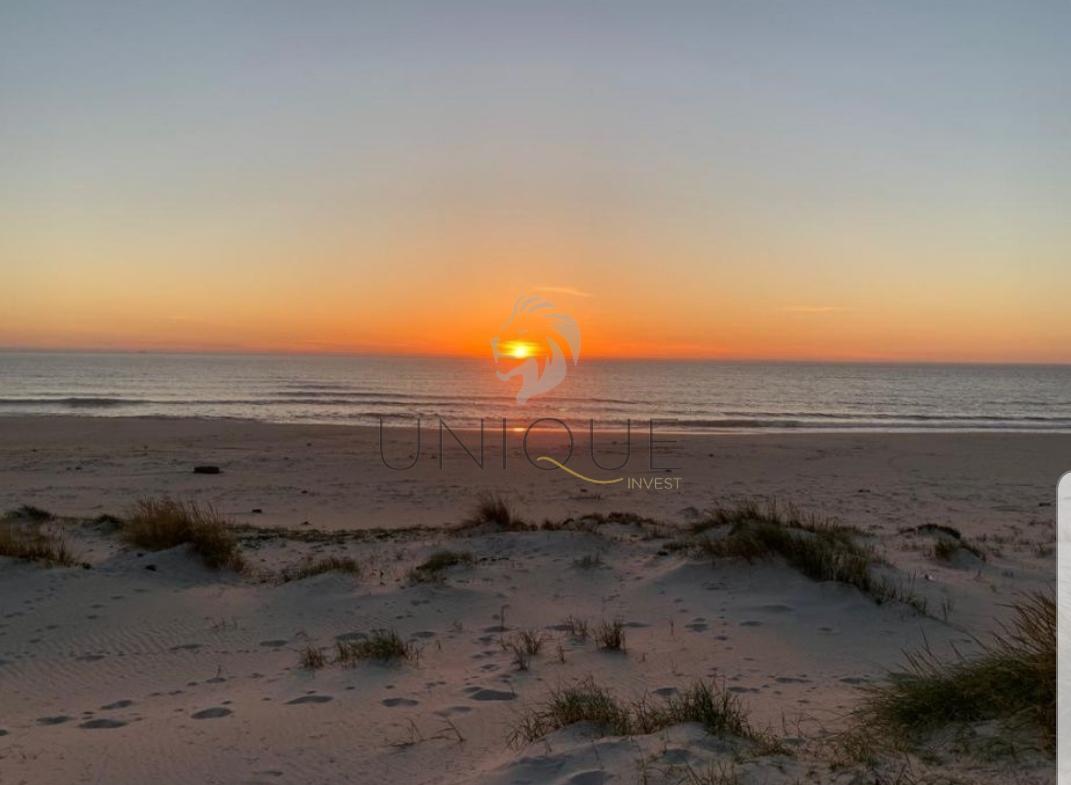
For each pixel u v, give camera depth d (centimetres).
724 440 3278
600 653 688
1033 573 981
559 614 840
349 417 4444
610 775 379
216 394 6184
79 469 2267
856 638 722
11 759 470
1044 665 417
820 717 500
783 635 734
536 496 1928
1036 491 2067
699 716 461
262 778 438
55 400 5316
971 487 2136
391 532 1388
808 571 884
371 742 489
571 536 1166
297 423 3938
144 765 459
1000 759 355
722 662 661
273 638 763
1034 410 5844
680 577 934
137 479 2097
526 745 459
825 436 3534
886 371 15762
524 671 643
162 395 6072
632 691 583
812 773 358
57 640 740
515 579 979
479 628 792
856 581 852
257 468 2333
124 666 681
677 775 367
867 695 550
